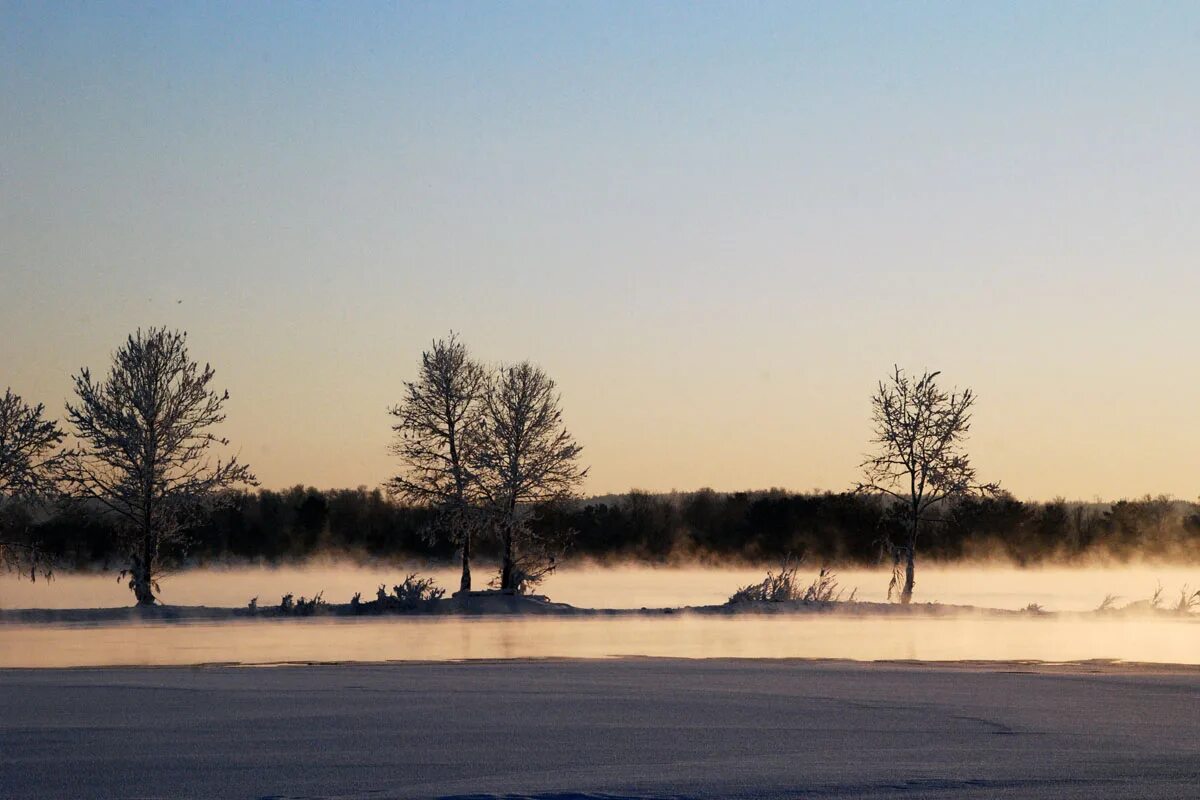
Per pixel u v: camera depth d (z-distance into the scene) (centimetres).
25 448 4369
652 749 1306
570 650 2741
